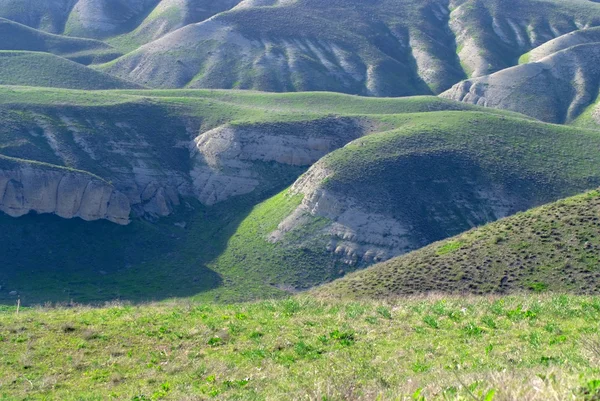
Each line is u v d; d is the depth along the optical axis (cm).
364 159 7575
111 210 7581
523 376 1091
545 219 3694
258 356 1744
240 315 2095
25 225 7144
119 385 1659
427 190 7231
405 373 1441
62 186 7444
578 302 1948
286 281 6419
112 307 2450
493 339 1662
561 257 3294
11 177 7281
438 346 1652
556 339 1587
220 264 6881
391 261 4044
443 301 2142
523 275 3259
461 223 6931
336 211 7031
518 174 7569
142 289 6266
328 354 1694
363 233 6788
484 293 3203
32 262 6681
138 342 1945
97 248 7131
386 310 2014
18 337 1986
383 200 7056
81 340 1970
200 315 2158
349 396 1230
